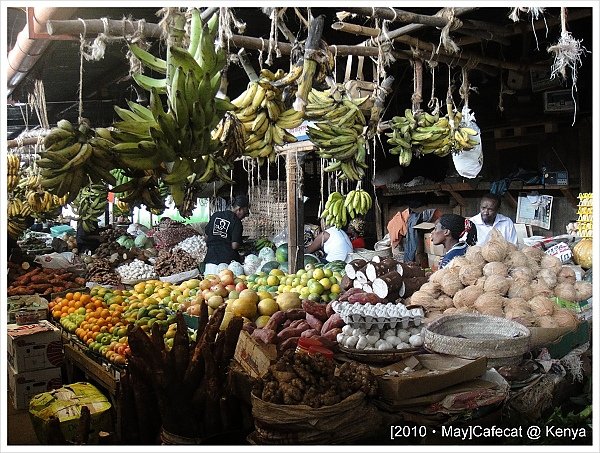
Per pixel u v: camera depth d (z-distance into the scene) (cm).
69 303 382
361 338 229
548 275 287
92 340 315
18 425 295
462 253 358
